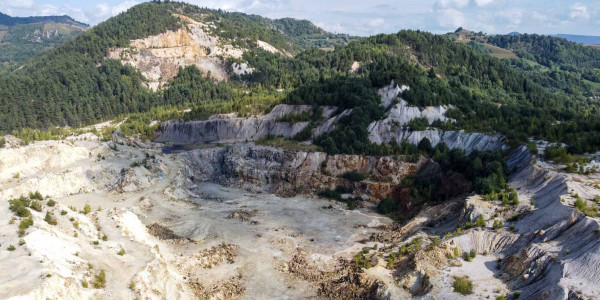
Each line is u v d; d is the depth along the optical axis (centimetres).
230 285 5759
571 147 7931
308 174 10106
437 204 8275
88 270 4594
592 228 5016
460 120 10494
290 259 6550
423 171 9262
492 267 5447
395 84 11531
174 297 5094
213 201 9262
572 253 4894
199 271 6100
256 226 7769
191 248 6725
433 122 10575
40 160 9100
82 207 7900
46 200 6200
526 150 8094
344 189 9606
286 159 10506
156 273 5053
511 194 6750
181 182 10062
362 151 10150
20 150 8894
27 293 3625
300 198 9488
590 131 8419
